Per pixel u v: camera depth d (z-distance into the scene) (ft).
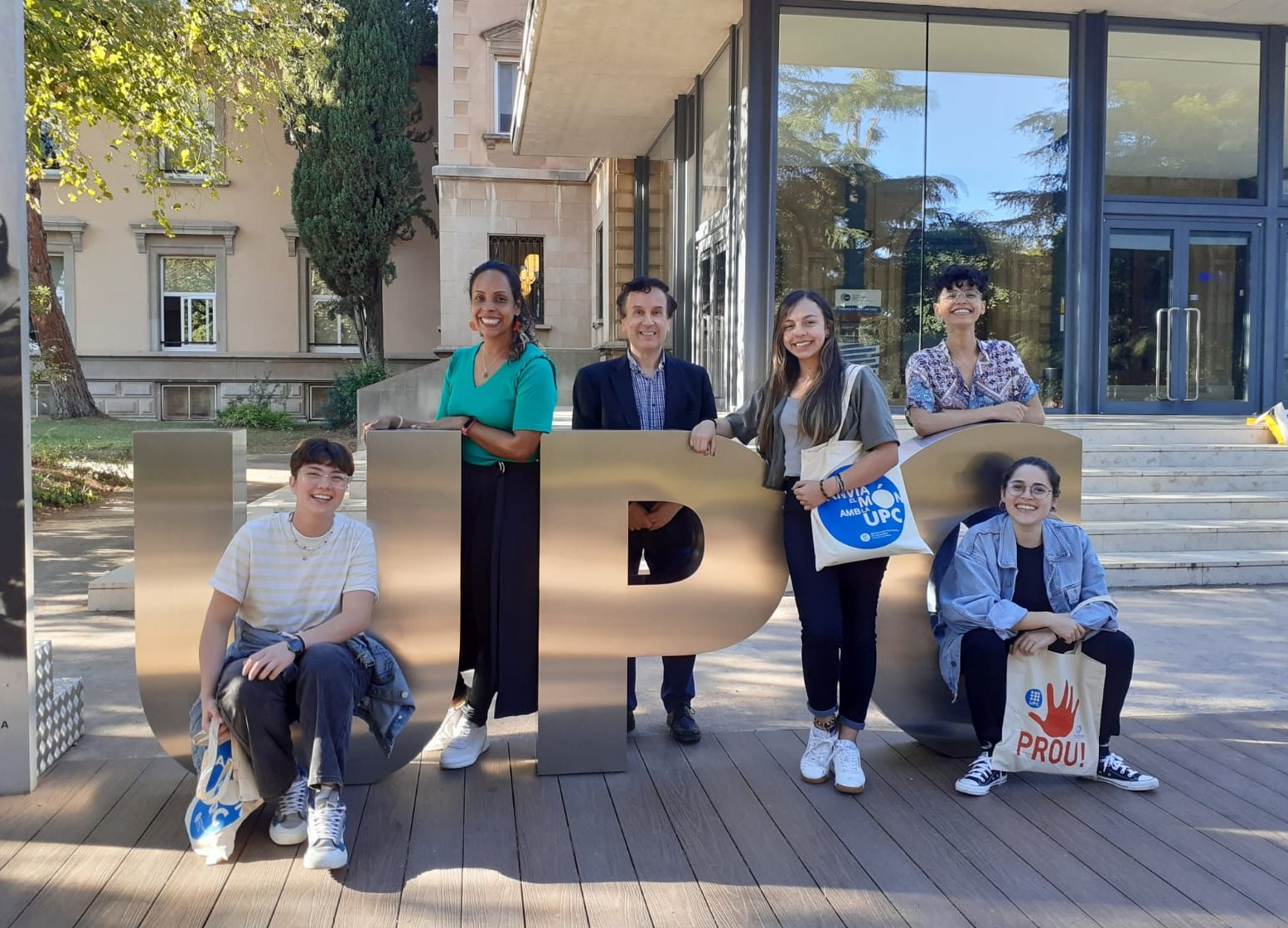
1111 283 31.17
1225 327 31.89
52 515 28.60
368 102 54.39
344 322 65.67
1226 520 22.20
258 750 8.30
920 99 29.12
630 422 11.14
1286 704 12.67
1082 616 9.89
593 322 52.21
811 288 28.84
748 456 10.63
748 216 27.66
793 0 27.89
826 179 28.71
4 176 9.03
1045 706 10.04
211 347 64.90
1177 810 9.55
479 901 7.76
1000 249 30.01
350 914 7.55
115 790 9.79
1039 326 30.55
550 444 10.14
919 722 11.08
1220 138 31.48
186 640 9.53
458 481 9.86
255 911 7.57
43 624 16.40
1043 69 29.78
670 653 10.53
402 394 36.78
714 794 9.88
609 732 10.41
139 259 63.21
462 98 52.60
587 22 29.30
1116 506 21.90
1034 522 10.16
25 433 9.38
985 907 7.73
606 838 8.87
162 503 9.43
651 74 34.14
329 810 8.29
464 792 9.87
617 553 10.34
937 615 10.80
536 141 42.83
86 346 63.00
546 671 10.23
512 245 53.36
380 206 55.11
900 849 8.70
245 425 56.90
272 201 64.13
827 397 9.87
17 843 8.64
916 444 11.43
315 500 8.95
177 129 33.81
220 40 32.89
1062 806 9.65
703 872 8.25
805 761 10.26
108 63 28.81
